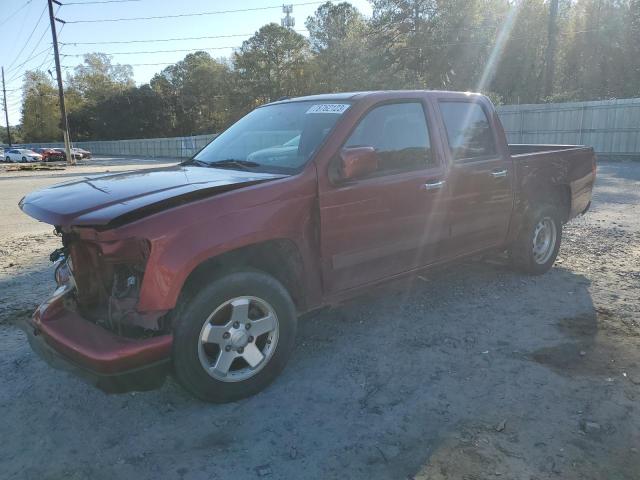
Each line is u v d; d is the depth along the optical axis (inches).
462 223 184.4
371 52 1747.0
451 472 106.7
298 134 157.4
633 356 154.5
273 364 137.8
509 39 1475.1
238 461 112.2
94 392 141.7
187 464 111.8
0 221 427.2
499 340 166.4
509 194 202.5
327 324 181.6
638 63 1433.3
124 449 117.5
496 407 129.3
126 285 123.1
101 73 3846.0
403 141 166.4
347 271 152.7
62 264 157.1
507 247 214.5
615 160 909.2
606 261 252.1
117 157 2331.4
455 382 141.6
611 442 115.5
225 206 125.4
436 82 1627.7
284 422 125.1
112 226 113.8
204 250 119.9
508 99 1557.6
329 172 144.8
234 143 175.9
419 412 128.0
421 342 166.1
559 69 1521.9
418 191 165.5
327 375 146.6
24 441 121.4
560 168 225.8
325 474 107.4
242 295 129.3
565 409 128.0
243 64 2615.7
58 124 3516.2
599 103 941.8
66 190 139.1
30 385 146.1
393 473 107.1
